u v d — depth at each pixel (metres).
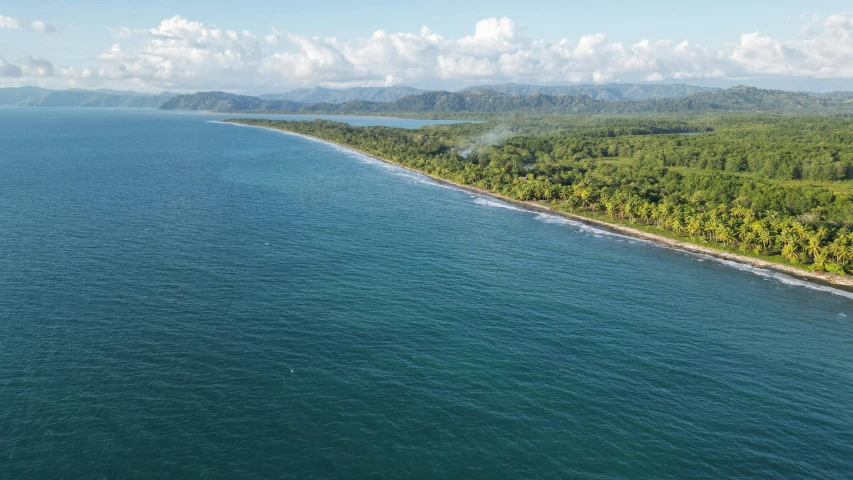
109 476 74.69
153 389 93.62
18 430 81.94
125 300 127.06
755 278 166.88
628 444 86.81
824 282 165.38
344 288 141.75
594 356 113.12
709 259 185.25
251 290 136.88
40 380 94.12
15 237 170.75
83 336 109.38
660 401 98.50
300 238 184.75
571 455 83.88
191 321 118.38
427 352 111.19
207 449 80.81
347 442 84.12
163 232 184.00
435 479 77.75
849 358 116.88
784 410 97.25
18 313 117.50
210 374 99.06
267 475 76.75
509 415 92.44
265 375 99.81
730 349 119.06
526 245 193.12
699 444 87.56
